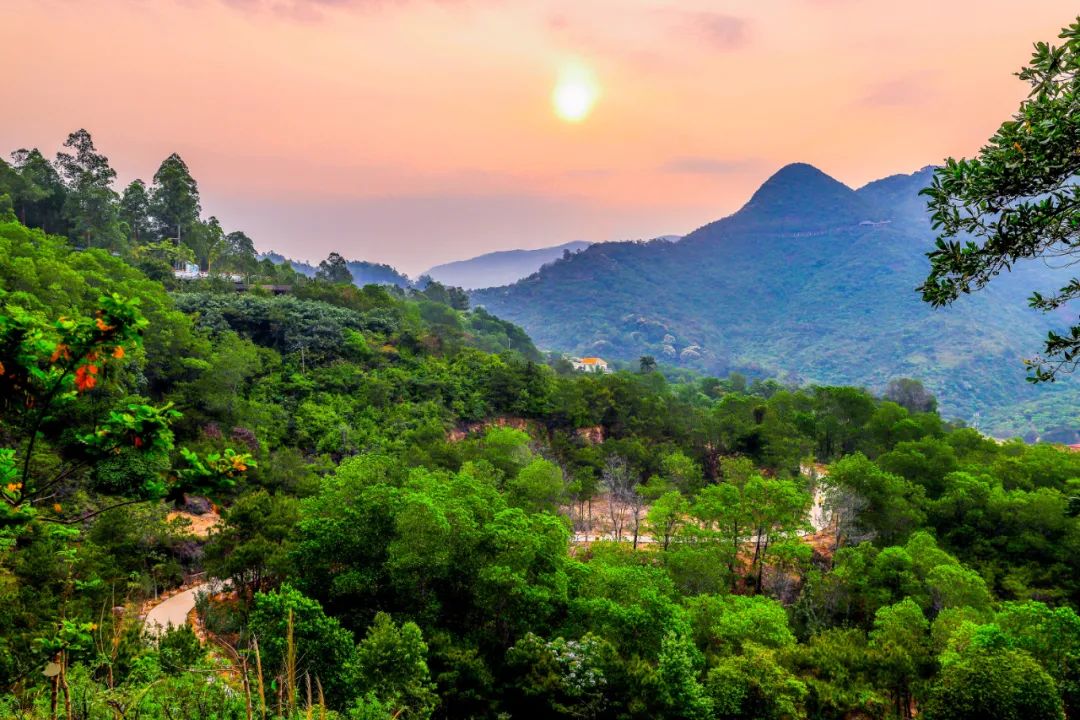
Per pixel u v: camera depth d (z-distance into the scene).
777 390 136.50
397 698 19.25
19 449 27.73
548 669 23.50
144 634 21.12
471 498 33.69
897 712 26.47
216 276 97.69
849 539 44.91
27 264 45.53
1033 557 41.09
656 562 41.38
